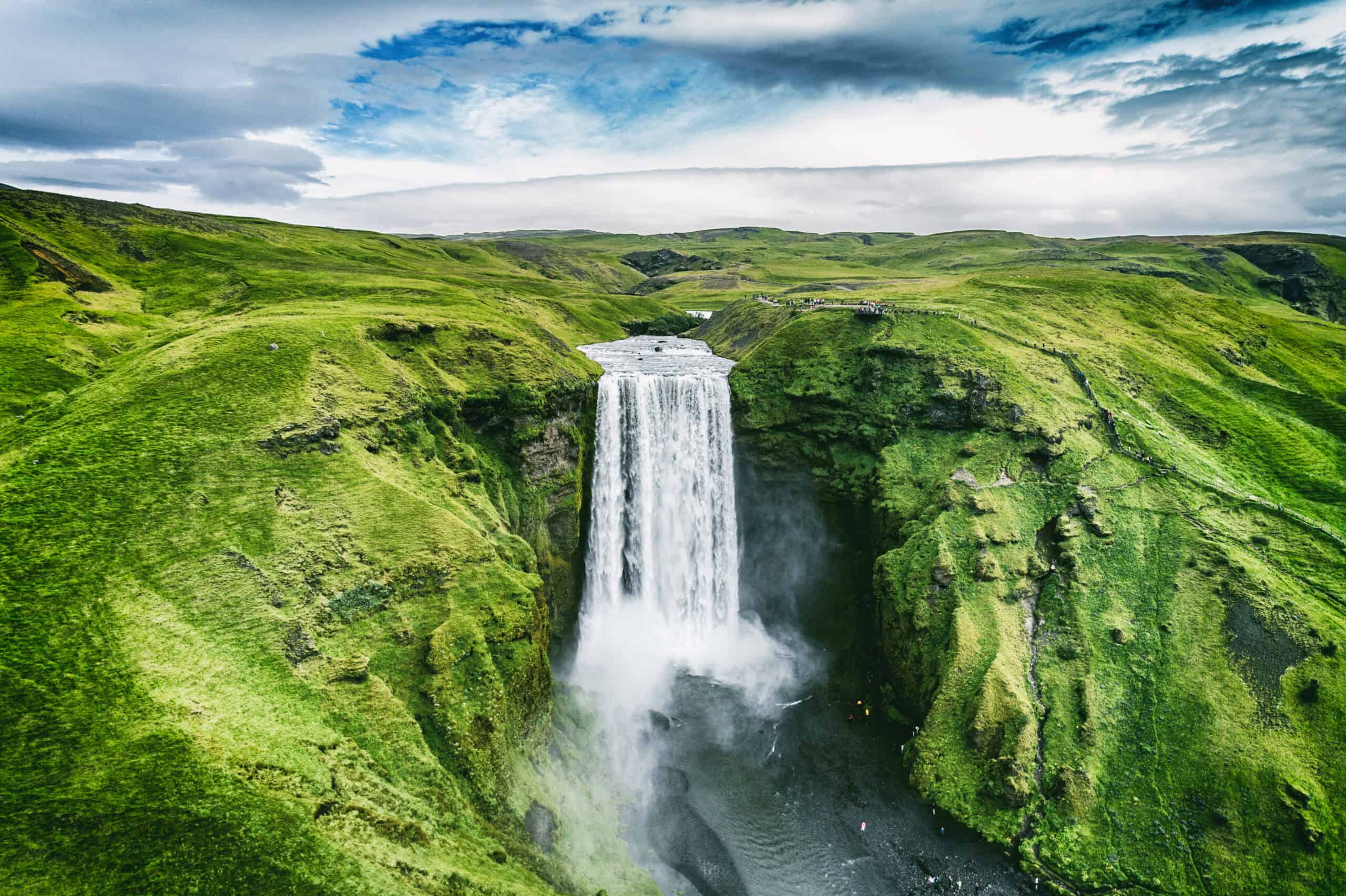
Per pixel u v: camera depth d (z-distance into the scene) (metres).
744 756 56.88
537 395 70.00
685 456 81.25
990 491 66.94
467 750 41.34
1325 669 51.72
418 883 30.58
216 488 46.97
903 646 60.75
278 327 63.88
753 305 132.88
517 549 56.56
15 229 92.25
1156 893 44.94
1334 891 42.78
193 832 27.80
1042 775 50.66
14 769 28.44
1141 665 55.50
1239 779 48.09
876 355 81.75
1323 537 62.59
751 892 45.09
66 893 24.80
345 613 43.59
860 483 75.31
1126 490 67.50
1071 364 84.19
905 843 48.97
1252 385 96.94
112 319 81.88
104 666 34.16
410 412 60.56
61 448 46.66
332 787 33.19
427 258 189.88
